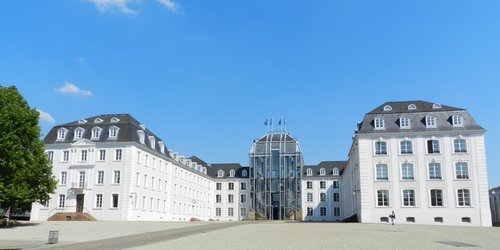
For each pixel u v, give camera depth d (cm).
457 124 5894
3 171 4106
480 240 2562
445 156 5803
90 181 7038
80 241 2544
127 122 7350
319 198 11150
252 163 10950
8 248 2167
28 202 4409
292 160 10756
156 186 7912
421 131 5906
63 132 7400
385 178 5884
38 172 4469
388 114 6147
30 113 4444
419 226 4619
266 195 10675
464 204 5650
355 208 7094
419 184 5788
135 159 7138
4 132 4128
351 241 2441
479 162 5716
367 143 6028
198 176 10538
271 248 2038
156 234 3130
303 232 3331
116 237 2852
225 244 2272
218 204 11744
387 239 2591
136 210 7081
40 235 3122
